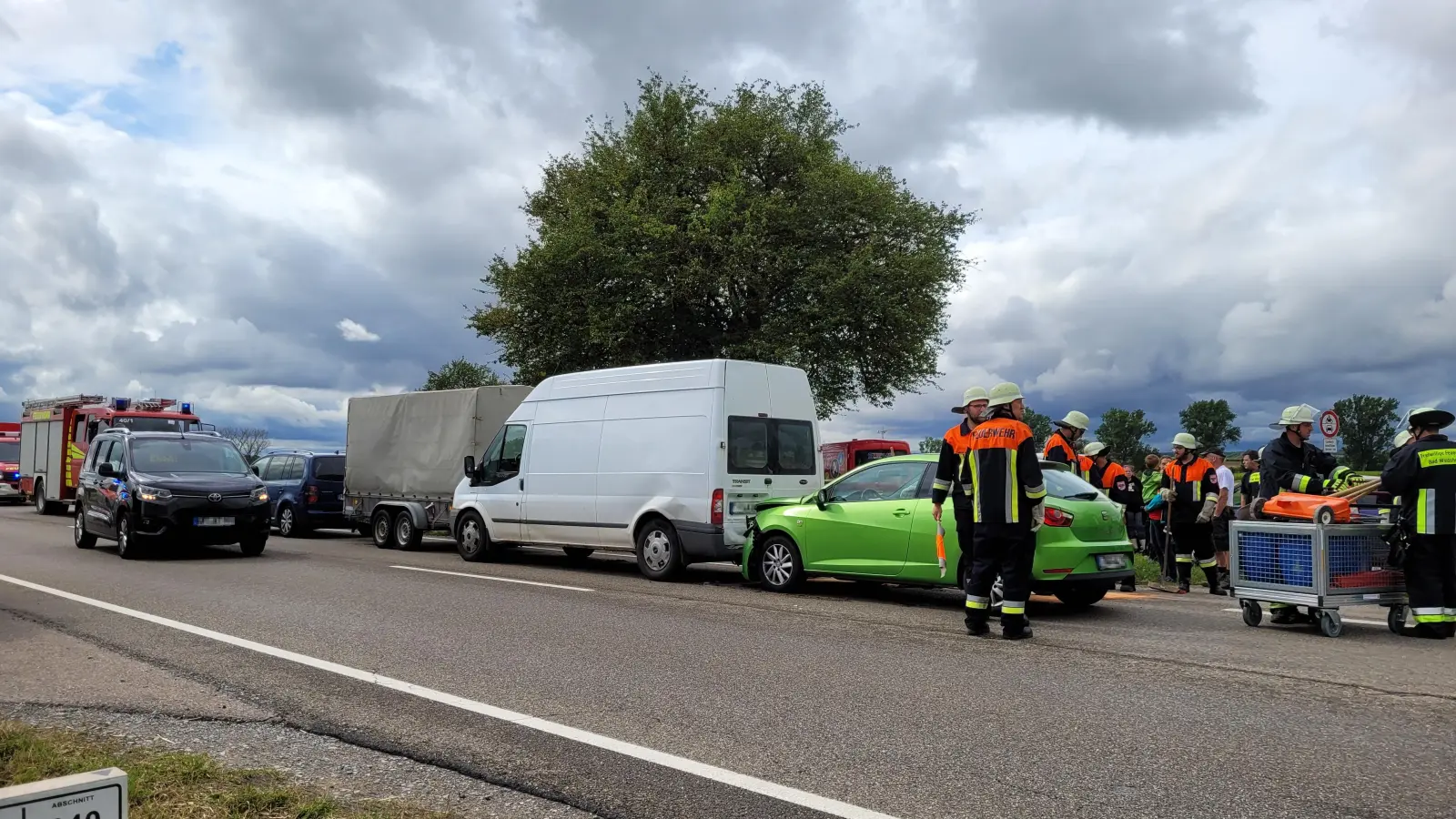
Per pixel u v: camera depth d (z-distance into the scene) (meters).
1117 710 5.46
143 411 25.06
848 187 26.55
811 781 4.29
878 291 26.50
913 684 6.12
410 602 9.84
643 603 9.80
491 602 9.79
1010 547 7.85
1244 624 8.87
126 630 8.12
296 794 4.03
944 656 7.05
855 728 5.12
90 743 4.84
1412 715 5.32
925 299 27.72
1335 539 8.20
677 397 12.20
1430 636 8.08
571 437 13.45
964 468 8.27
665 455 12.16
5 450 33.00
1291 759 4.53
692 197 27.66
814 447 12.97
